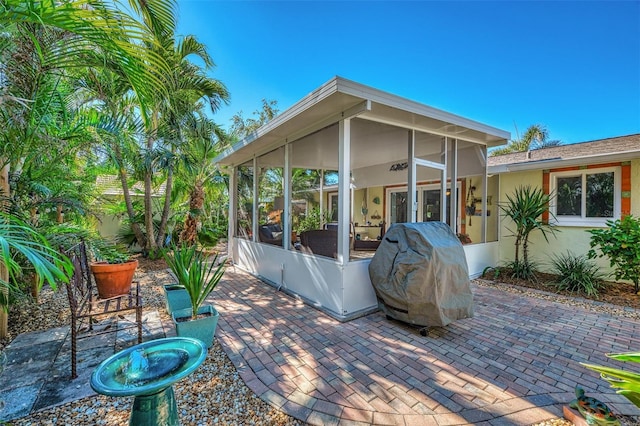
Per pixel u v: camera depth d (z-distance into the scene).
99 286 3.13
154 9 2.69
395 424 1.90
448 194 5.30
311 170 5.21
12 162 3.14
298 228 5.09
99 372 1.41
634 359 1.00
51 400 2.11
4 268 2.98
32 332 3.29
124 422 1.92
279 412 2.01
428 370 2.53
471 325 3.52
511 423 1.91
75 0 1.71
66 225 3.96
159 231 8.12
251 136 5.18
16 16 1.55
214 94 7.86
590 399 1.91
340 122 3.76
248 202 6.63
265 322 3.59
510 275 5.88
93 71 4.72
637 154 4.95
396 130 4.45
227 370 2.53
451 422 1.92
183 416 1.96
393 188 6.16
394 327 3.44
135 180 8.37
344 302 3.71
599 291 4.92
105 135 4.04
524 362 2.67
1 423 1.57
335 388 2.27
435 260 3.06
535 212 5.54
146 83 2.10
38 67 2.78
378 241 4.91
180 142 7.27
